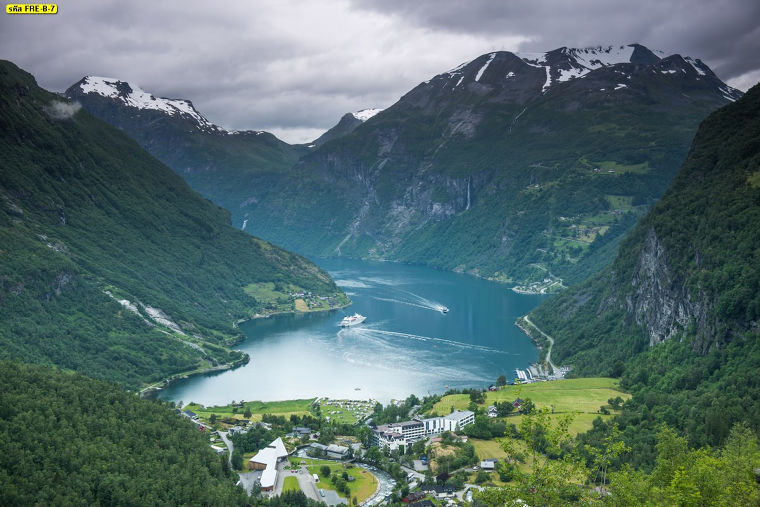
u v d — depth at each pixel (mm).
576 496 131000
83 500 190375
